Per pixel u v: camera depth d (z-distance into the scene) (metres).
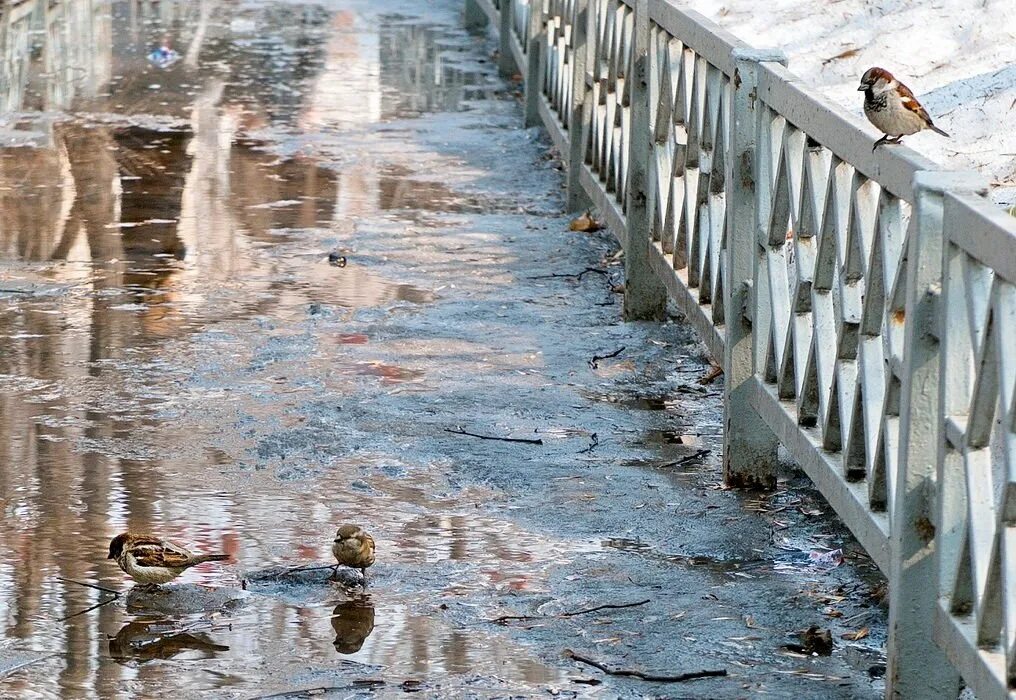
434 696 5.91
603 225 14.22
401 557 7.27
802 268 6.92
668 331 11.12
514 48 20.05
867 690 5.97
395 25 26.42
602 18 12.90
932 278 5.15
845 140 6.11
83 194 14.94
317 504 7.89
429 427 9.05
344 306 11.61
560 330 11.12
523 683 6.03
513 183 15.99
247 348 10.53
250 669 6.14
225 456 8.55
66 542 7.37
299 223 14.14
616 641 6.41
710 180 8.55
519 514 7.80
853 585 6.96
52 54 22.50
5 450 8.57
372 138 17.88
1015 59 14.17
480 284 12.31
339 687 5.98
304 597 6.84
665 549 7.39
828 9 16.41
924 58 14.71
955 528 5.13
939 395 5.13
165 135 17.61
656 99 10.55
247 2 28.44
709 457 8.69
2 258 12.73
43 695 5.91
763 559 7.27
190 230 13.77
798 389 6.93
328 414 9.22
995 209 4.75
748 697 5.91
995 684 4.70
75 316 11.23
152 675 6.08
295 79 21.31
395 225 14.16
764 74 7.47
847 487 6.20
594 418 9.30
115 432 8.90
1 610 6.65
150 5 27.66
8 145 16.89
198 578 7.02
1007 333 4.60
